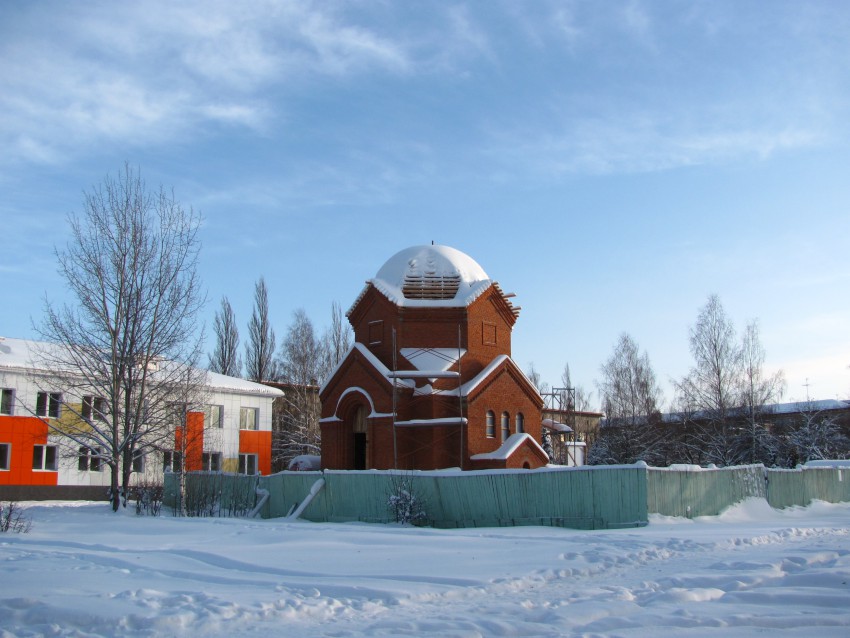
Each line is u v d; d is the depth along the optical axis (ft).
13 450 140.15
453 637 26.55
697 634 26.99
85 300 107.55
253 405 178.60
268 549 55.21
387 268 130.11
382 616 31.12
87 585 37.17
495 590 37.52
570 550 52.54
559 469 81.05
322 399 125.59
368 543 59.77
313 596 35.32
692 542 56.29
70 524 83.10
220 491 111.14
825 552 48.91
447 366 118.52
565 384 247.09
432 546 57.06
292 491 101.76
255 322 221.25
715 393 169.78
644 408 207.82
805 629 27.81
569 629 28.22
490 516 84.89
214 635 27.40
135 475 144.25
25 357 145.69
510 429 122.42
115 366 107.45
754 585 37.40
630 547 53.93
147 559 49.29
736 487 93.35
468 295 122.83
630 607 32.04
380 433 114.93
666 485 81.76
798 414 203.00
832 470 114.52
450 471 91.40
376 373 116.57
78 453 114.83
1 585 36.73
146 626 28.45
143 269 110.11
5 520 76.28
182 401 116.26
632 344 219.00
